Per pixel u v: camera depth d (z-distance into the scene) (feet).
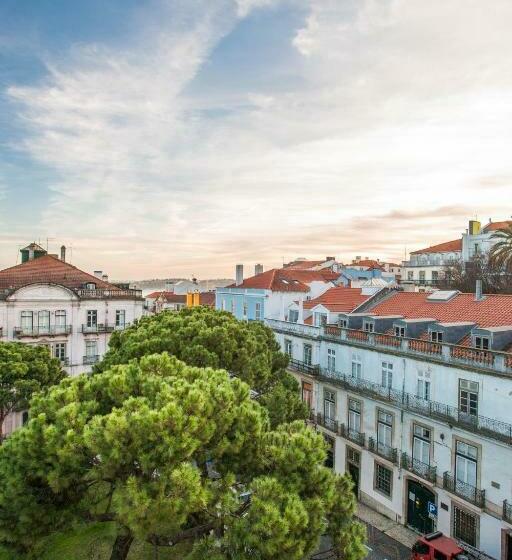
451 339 68.59
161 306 212.84
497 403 59.00
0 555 32.14
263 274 136.98
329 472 37.29
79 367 121.90
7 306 112.78
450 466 65.16
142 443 30.30
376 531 71.00
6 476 32.01
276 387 67.77
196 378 40.22
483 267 157.99
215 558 30.76
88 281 131.34
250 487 34.12
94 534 61.16
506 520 57.41
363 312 93.20
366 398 79.77
